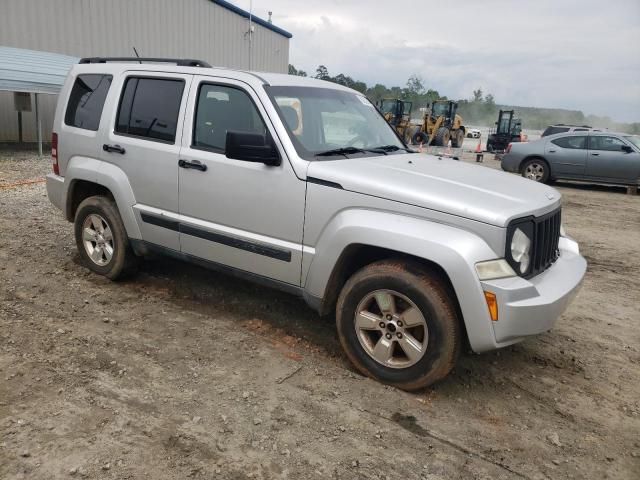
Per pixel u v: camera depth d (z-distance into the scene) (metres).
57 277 5.36
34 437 2.90
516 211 3.31
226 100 4.26
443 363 3.40
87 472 2.66
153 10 21.11
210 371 3.71
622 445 3.20
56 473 2.64
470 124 105.25
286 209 3.87
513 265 3.33
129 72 4.93
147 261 5.86
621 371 4.12
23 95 15.62
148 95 4.75
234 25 25.80
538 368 4.09
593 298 5.79
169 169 4.49
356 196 3.57
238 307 4.87
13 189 9.81
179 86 4.55
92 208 5.20
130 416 3.14
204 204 4.32
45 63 15.12
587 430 3.33
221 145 4.24
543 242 3.63
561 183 15.98
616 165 14.02
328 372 3.79
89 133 5.13
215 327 4.43
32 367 3.62
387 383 3.63
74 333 4.16
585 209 11.58
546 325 3.35
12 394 3.29
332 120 4.44
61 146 5.42
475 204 3.31
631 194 14.20
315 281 3.82
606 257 7.61
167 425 3.07
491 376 3.92
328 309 3.97
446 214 3.31
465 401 3.56
